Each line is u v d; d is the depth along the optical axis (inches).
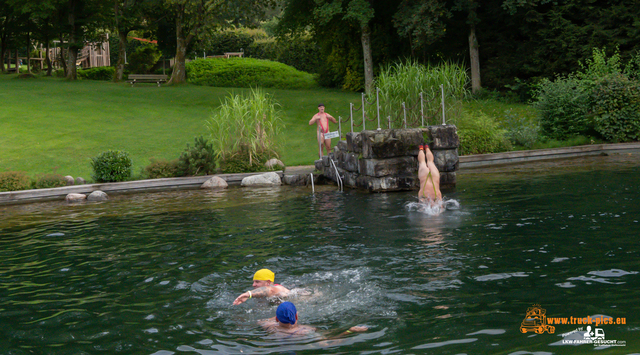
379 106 596.7
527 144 691.4
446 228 287.7
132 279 216.5
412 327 154.1
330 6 984.9
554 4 974.4
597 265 203.0
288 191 490.3
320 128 585.9
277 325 161.6
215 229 316.2
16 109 878.4
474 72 1023.6
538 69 1011.9
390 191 460.4
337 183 521.0
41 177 527.8
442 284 191.8
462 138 642.2
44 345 151.3
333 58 1286.9
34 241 301.0
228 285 204.8
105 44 2048.5
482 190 422.3
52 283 215.3
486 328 149.3
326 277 208.1
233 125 606.2
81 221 363.9
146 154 673.0
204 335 156.1
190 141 738.2
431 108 580.1
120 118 880.9
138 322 168.1
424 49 1085.8
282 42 1494.8
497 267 208.7
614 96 708.0
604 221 279.9
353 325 158.9
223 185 538.6
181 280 213.0
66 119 839.7
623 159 590.9
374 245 257.1
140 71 1704.0
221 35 1919.3
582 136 727.7
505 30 1099.3
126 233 314.3
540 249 231.6
